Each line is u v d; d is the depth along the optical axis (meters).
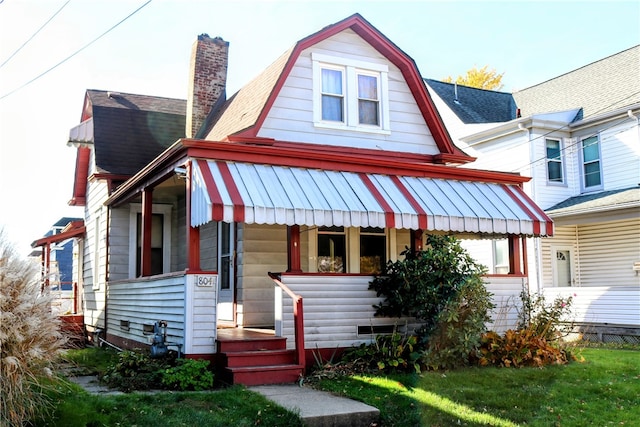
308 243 14.02
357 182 11.82
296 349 10.21
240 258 13.21
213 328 10.20
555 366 11.27
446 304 10.70
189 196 10.50
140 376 9.44
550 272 21.14
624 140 20.52
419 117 15.54
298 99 13.98
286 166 11.38
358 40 14.92
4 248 6.39
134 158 17.53
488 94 27.69
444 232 16.23
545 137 21.58
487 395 9.00
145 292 12.73
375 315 11.70
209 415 7.52
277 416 7.66
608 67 24.16
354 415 7.80
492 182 13.84
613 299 17.80
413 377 9.98
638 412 8.34
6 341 6.00
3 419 5.89
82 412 6.83
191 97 17.92
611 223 20.97
